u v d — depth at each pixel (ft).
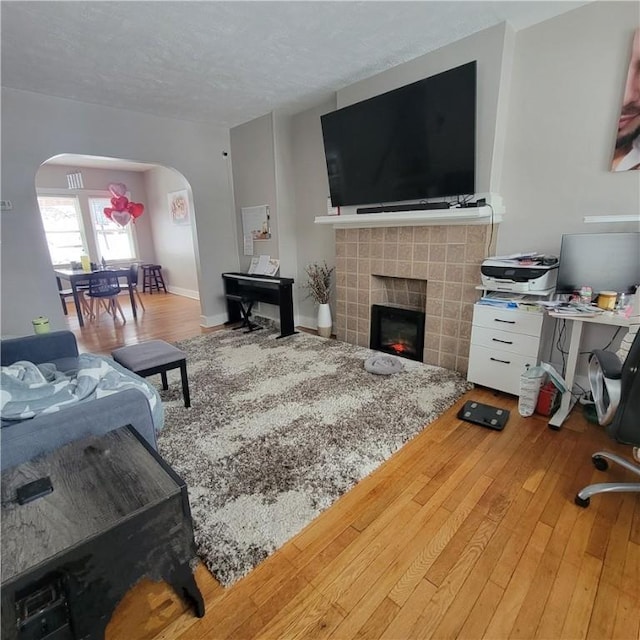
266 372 10.52
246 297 15.25
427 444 6.98
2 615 2.71
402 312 11.35
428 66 9.12
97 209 22.71
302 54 8.99
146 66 9.39
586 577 4.35
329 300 14.06
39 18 7.14
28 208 11.08
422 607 4.08
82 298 18.19
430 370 10.28
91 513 3.23
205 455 6.73
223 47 8.54
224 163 15.58
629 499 5.53
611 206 7.64
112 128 12.42
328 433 7.36
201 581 4.44
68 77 9.82
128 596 4.26
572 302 7.50
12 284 11.05
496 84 8.13
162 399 8.97
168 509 3.49
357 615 4.02
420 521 5.22
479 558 4.63
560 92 7.88
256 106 12.76
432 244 10.02
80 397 5.26
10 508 3.25
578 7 7.37
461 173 8.83
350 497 5.70
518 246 9.05
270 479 6.08
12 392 4.86
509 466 6.31
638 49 6.81
